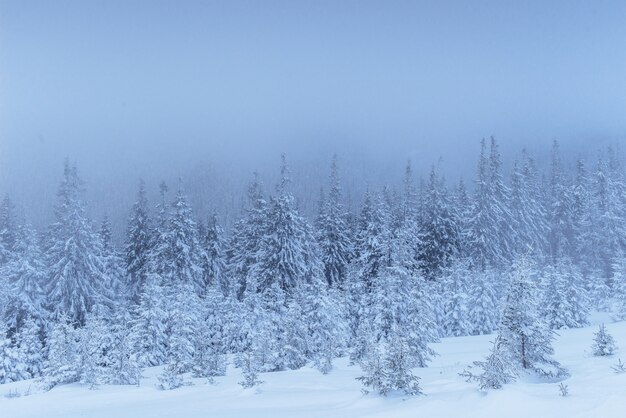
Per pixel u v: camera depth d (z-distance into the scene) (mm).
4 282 36688
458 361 22672
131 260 51062
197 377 24031
